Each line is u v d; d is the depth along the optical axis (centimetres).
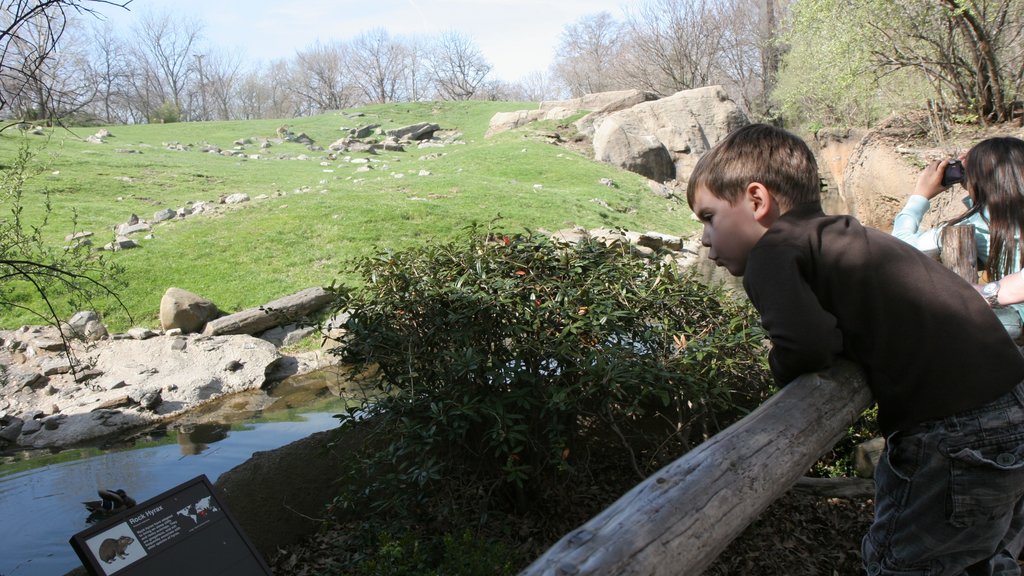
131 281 1420
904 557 207
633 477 500
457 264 493
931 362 191
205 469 803
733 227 211
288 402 1047
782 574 392
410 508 445
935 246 315
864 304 194
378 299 484
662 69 5588
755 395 489
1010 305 277
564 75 8244
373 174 2873
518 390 431
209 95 9138
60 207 2009
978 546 200
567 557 128
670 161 3334
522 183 2681
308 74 9275
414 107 5422
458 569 369
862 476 468
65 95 660
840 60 1756
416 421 430
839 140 2295
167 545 310
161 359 1160
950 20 1558
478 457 463
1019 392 193
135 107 7912
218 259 1584
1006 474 190
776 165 204
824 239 197
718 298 509
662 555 134
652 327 471
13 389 1069
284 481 487
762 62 4762
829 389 190
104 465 833
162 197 2306
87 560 291
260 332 1284
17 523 657
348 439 507
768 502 164
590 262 489
